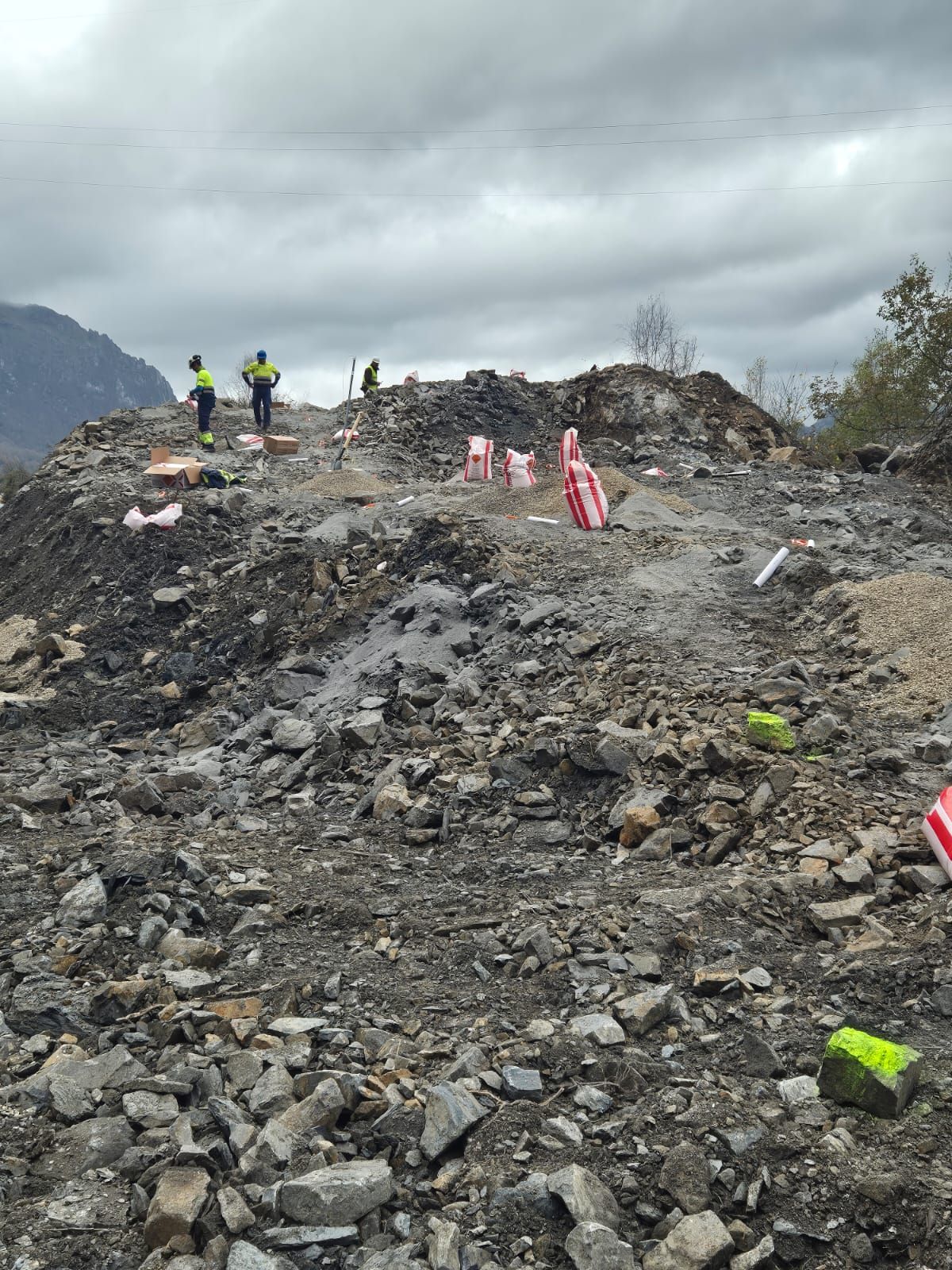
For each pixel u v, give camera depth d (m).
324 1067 3.86
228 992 4.50
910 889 5.14
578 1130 3.36
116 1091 3.73
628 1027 4.01
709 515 14.75
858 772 6.33
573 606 9.96
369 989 4.49
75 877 5.75
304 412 25.72
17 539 17.80
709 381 24.48
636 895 5.23
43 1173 3.26
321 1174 3.11
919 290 31.84
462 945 4.86
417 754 7.78
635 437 22.80
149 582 13.71
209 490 16.31
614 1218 2.99
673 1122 3.36
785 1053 3.80
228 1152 3.30
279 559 12.98
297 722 8.98
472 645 9.75
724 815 5.99
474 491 15.84
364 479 17.16
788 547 12.05
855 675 8.23
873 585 9.45
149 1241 2.93
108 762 9.05
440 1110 3.39
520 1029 4.06
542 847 6.26
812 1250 2.90
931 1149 3.18
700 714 7.26
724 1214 3.02
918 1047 3.74
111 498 16.22
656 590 10.27
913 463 19.41
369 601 11.27
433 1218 3.00
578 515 13.04
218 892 5.52
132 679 11.63
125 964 4.81
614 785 6.70
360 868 6.05
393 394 23.95
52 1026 4.30
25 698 11.43
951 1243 2.84
